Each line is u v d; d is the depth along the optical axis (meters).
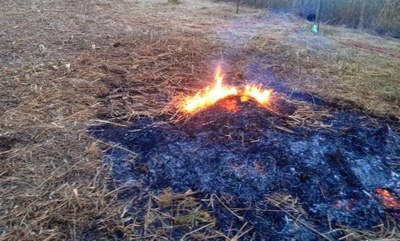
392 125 2.80
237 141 2.37
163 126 2.58
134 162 2.26
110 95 3.06
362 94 3.29
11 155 2.27
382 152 2.43
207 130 2.47
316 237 1.81
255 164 2.20
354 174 2.21
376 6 5.56
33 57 3.78
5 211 1.86
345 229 1.86
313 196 2.04
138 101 2.97
